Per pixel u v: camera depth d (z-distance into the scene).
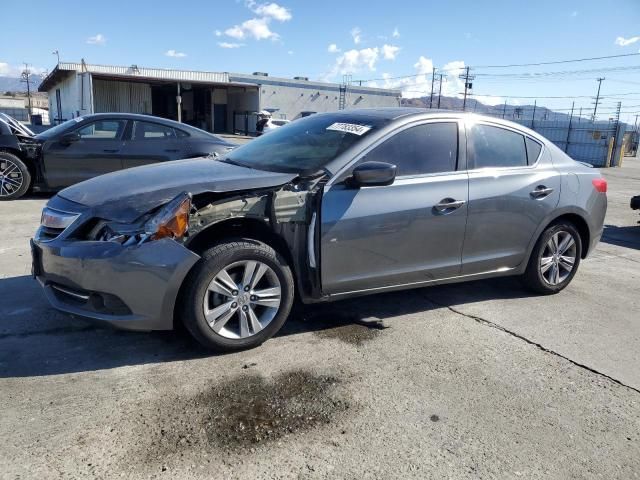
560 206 4.61
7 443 2.44
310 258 3.54
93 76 35.03
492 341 3.81
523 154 4.53
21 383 2.96
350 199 3.57
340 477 2.31
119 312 3.13
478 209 4.12
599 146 35.03
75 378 3.04
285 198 3.44
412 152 3.91
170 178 3.51
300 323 3.96
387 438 2.61
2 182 8.31
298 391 3.00
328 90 53.47
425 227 3.88
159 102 45.56
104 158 8.55
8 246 5.69
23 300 4.15
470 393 3.07
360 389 3.05
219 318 3.30
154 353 3.38
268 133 4.71
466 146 4.16
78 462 2.33
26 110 60.88
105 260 3.03
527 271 4.71
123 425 2.61
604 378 3.35
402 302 4.52
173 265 3.09
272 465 2.37
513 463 2.47
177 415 2.71
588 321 4.29
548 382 3.26
